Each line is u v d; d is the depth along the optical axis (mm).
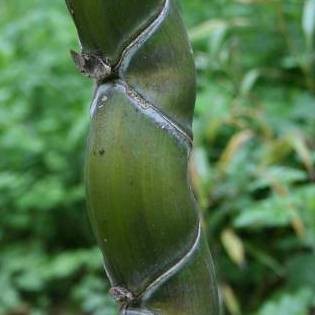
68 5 692
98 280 2414
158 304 696
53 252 2719
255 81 2396
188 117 700
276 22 2371
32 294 2555
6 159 2760
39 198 2561
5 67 2809
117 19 679
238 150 2080
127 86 684
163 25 687
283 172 1995
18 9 3326
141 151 674
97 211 683
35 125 2740
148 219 676
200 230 708
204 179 1972
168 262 690
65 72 2779
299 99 2234
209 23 2262
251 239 2258
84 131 2496
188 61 697
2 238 2719
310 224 1974
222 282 2148
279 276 2197
